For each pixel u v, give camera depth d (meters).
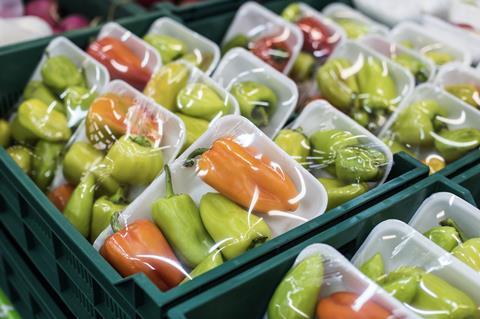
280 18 1.71
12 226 1.33
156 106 1.29
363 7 1.98
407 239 1.03
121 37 1.60
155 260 1.05
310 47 1.72
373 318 0.89
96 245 1.13
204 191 1.16
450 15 1.95
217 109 1.32
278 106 1.42
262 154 1.16
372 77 1.50
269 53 1.64
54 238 1.13
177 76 1.38
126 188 1.23
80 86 1.47
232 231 1.06
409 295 0.95
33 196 1.15
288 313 0.93
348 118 1.31
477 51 1.74
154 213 1.11
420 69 1.58
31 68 1.61
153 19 1.76
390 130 1.43
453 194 1.14
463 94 1.49
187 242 1.07
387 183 1.17
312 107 1.36
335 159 1.24
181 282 1.04
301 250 0.99
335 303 0.93
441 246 1.06
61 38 1.57
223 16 1.91
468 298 0.95
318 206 1.12
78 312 1.15
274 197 1.11
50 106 1.41
